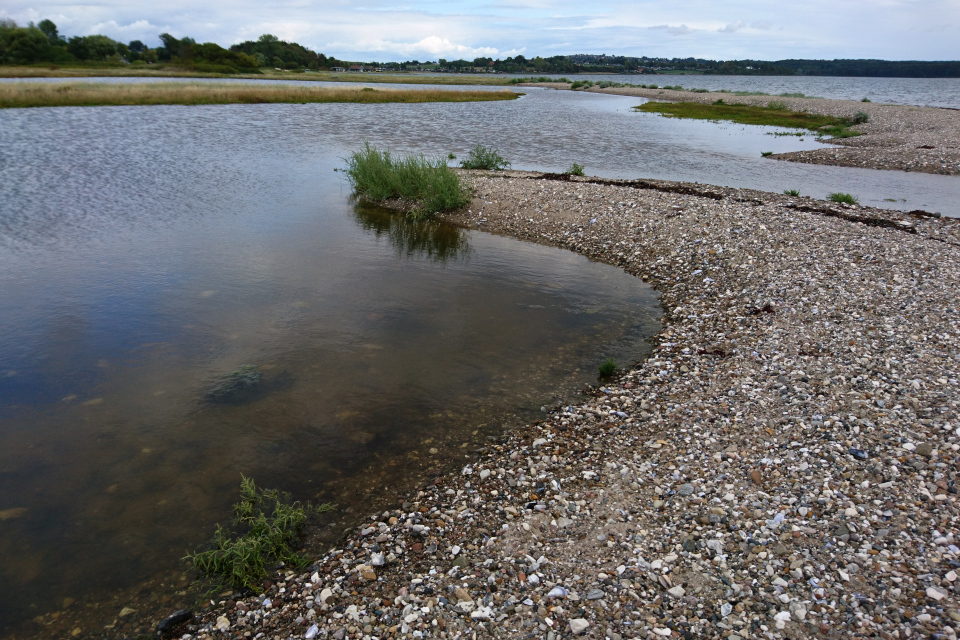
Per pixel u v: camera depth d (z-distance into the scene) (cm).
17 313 1272
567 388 1024
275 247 1803
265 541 666
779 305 1268
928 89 14962
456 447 855
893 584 548
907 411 828
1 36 11069
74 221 1966
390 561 639
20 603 598
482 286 1523
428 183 2316
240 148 3525
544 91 12519
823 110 6131
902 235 1706
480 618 551
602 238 1862
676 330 1244
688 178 2856
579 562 619
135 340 1167
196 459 819
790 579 570
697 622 530
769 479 730
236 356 1112
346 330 1238
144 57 14200
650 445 840
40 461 809
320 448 848
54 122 4284
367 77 16475
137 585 622
